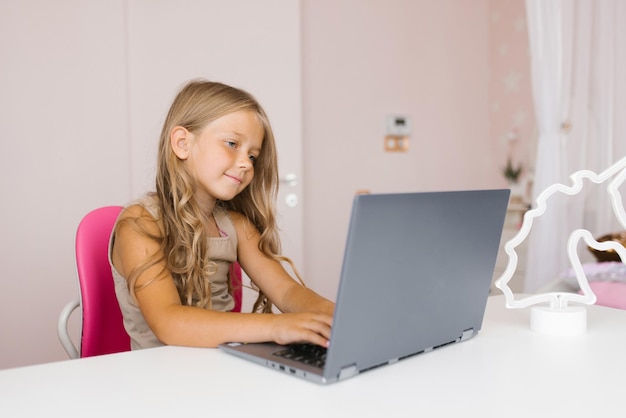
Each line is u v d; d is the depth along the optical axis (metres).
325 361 0.72
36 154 2.29
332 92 3.15
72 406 0.63
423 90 3.44
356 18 3.20
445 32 3.49
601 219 2.44
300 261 2.75
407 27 3.37
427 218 0.74
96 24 2.37
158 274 1.00
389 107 3.33
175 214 1.10
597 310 1.13
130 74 2.46
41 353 2.32
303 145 3.06
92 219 1.22
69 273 2.36
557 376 0.72
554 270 2.44
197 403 0.64
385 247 0.69
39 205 2.30
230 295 1.28
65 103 2.33
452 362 0.78
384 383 0.70
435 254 0.78
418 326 0.79
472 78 3.59
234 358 0.81
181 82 2.53
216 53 2.58
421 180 3.46
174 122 1.13
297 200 2.72
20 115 2.26
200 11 2.54
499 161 3.58
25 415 0.61
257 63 2.65
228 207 1.32
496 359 0.79
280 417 0.60
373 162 3.30
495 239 0.88
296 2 2.70
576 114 2.45
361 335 0.71
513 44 3.45
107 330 1.22
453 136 3.55
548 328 0.93
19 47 2.25
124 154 2.45
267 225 1.28
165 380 0.71
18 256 2.27
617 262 1.80
